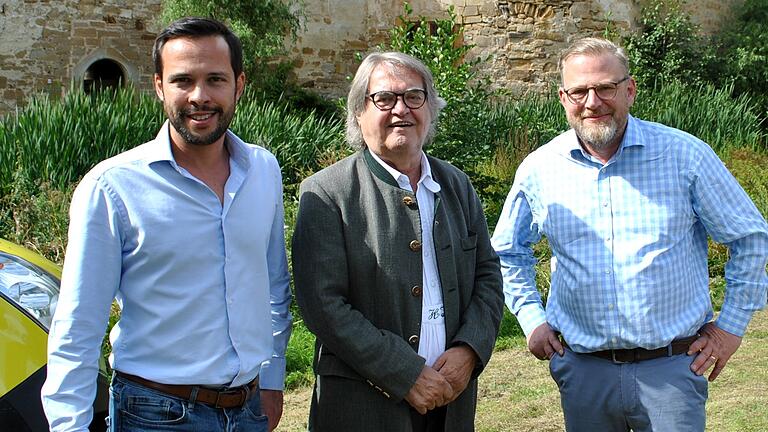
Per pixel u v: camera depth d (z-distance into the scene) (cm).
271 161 255
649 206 269
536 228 307
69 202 672
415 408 254
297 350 527
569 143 283
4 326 268
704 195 269
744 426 410
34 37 1229
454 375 258
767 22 1457
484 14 1419
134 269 225
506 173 885
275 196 252
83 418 218
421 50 753
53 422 216
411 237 260
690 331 271
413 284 258
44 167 762
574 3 1412
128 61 1308
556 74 1415
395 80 258
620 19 1428
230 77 235
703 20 1502
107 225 221
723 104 1220
